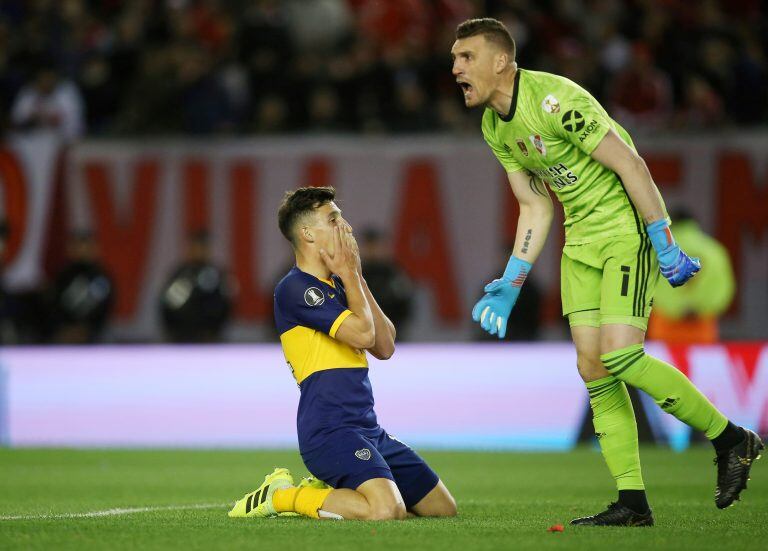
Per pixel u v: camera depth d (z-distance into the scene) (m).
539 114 19.48
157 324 54.12
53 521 20.30
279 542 16.92
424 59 57.53
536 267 52.09
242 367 45.00
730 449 19.66
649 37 60.28
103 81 59.16
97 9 65.38
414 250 53.34
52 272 54.47
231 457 40.06
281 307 20.73
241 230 53.97
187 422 45.12
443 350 44.38
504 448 43.66
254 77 57.69
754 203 51.59
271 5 60.53
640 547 16.62
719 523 20.20
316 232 20.62
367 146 53.53
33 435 45.81
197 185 54.16
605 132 19.06
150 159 54.34
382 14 60.91
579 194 19.75
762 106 57.81
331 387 20.38
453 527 18.88
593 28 63.56
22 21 63.81
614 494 28.38
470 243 53.00
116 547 16.56
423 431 44.19
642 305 19.36
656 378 19.20
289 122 56.88
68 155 54.62
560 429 43.66
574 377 43.78
